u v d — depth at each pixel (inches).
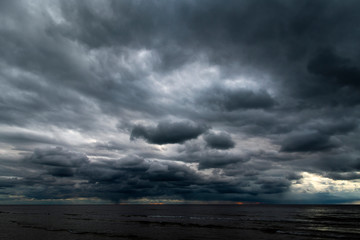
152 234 1702.8
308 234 1704.0
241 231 1863.9
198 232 1807.3
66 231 1852.9
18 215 3951.8
